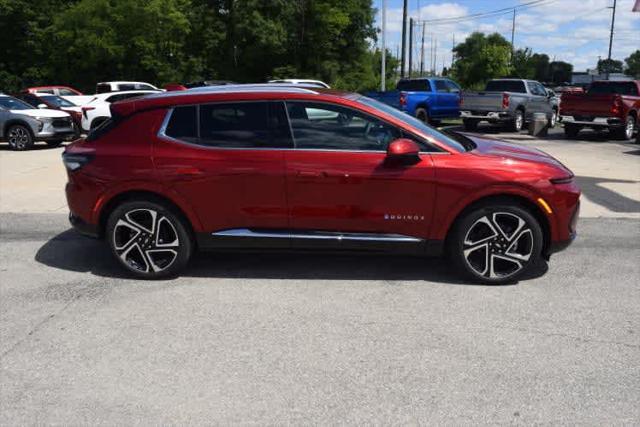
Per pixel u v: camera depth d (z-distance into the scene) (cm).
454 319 425
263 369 356
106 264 561
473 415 306
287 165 472
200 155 481
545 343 387
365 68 4109
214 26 3888
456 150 478
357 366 358
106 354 378
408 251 484
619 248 600
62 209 796
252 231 489
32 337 403
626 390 329
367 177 468
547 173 472
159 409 315
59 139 1611
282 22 3731
